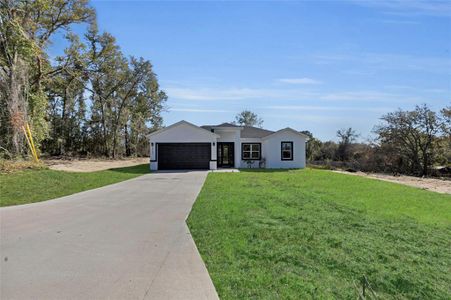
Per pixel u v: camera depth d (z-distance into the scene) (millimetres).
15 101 23219
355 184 17859
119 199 12531
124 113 50156
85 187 15953
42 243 6715
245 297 4488
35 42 28031
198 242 6840
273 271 5375
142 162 38625
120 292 4516
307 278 5168
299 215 9250
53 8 32875
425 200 13133
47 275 5062
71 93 44844
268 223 8266
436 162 32750
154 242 6836
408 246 6898
